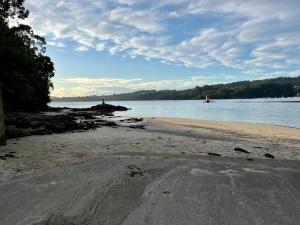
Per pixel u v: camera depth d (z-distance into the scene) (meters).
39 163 10.13
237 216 5.64
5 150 12.88
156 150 13.62
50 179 7.67
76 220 5.47
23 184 7.32
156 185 7.26
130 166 8.91
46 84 69.19
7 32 34.38
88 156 11.62
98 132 22.56
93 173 8.17
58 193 6.70
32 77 48.88
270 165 9.67
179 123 35.44
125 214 5.71
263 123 36.72
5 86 39.66
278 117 48.97
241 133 24.62
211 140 18.89
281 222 5.42
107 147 14.23
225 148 15.02
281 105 98.25
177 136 20.50
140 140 17.33
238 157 12.14
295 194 6.79
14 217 5.59
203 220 5.48
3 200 6.36
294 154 14.22
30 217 5.58
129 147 14.37
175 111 75.69
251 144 17.48
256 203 6.25
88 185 7.18
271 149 15.67
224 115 56.34
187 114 61.34
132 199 6.39
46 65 68.50
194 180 7.70
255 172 8.64
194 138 19.81
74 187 7.06
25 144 14.96
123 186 7.14
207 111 72.50
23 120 27.27
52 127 23.30
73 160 10.73
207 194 6.71
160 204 6.14
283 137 22.23
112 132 22.67
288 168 9.25
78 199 6.36
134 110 84.38
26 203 6.20
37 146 14.32
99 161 9.55
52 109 73.50
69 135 19.88
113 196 6.54
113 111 77.06
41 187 7.09
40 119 34.09
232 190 7.00
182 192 6.81
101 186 7.10
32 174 8.30
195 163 9.55
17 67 37.69
